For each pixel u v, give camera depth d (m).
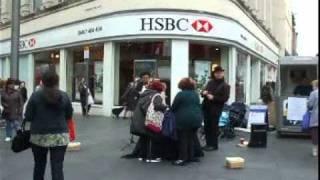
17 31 20.36
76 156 12.21
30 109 7.76
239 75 28.56
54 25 29.42
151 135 11.09
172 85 23.39
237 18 26.58
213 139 13.15
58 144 7.73
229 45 25.42
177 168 10.76
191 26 23.36
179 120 11.06
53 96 7.70
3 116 14.94
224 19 24.61
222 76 12.78
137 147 11.94
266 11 45.31
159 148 11.63
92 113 25.80
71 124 9.50
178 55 23.39
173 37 23.25
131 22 23.47
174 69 23.39
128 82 24.55
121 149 13.32
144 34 23.27
